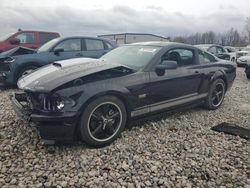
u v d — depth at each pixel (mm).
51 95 3074
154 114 4121
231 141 3744
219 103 5457
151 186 2639
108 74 3516
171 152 3354
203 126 4352
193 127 4285
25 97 3736
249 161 3176
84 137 3281
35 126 3137
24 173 2793
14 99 3791
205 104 5219
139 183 2672
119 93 3488
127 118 3777
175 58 4445
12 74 6734
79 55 7523
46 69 3846
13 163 2979
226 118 4824
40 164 2977
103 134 3506
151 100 3965
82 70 3438
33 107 3199
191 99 4715
